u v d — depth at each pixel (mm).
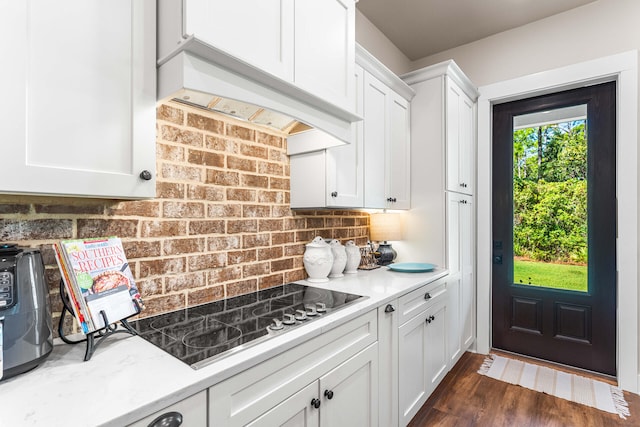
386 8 2342
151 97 945
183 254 1302
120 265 988
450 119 2342
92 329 840
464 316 2553
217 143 1429
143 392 692
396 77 2170
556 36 2420
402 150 2346
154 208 1212
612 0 2221
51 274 977
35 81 730
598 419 1824
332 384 1179
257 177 1615
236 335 1017
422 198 2383
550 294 2531
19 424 581
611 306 2289
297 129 1725
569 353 2453
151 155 943
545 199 2570
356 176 1865
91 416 608
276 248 1722
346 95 1515
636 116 2123
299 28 1253
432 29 2604
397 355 1603
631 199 2135
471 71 2809
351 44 1565
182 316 1211
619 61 2172
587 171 2395
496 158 2777
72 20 789
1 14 684
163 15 956
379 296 1517
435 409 1928
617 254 2197
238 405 849
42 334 794
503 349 2738
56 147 760
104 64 846
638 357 2115
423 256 2373
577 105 2445
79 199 1032
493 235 2789
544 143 2580
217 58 973
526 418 1839
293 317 1139
